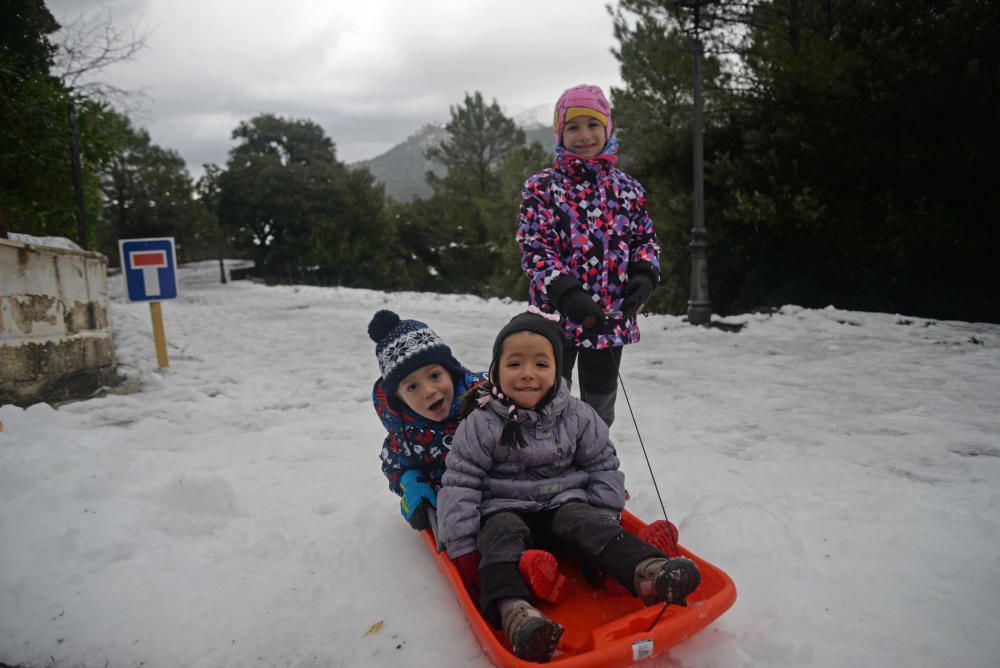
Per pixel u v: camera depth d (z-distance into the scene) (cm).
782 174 1075
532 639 178
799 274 1113
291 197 4462
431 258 4825
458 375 296
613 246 320
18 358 508
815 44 1067
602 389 337
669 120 1448
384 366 288
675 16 1314
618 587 226
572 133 320
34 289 528
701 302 988
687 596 211
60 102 1045
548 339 248
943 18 930
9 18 1007
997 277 937
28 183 1048
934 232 930
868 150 986
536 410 246
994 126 889
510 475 250
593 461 256
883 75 967
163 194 5425
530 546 227
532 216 321
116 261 5272
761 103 1186
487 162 4184
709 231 1195
